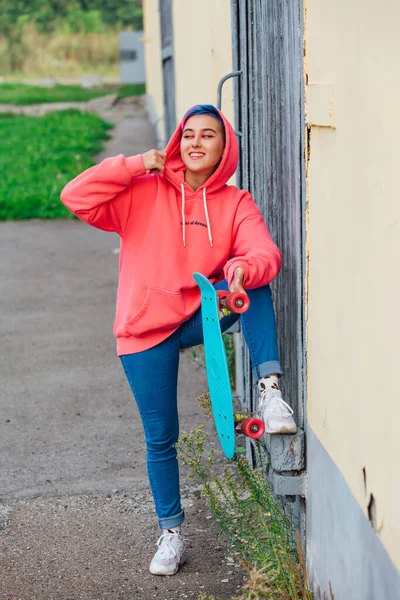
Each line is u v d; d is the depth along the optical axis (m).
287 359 4.06
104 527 4.47
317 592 3.48
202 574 3.97
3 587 3.91
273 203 4.28
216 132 3.65
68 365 7.16
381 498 2.56
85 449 5.49
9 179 17.25
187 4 9.13
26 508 4.70
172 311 3.65
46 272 10.48
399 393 2.37
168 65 12.89
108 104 32.50
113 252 11.60
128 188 3.68
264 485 3.79
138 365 3.75
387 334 2.45
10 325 8.33
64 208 14.68
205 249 3.67
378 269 2.52
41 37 56.47
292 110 3.70
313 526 3.54
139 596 3.81
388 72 2.39
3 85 42.97
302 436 3.62
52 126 25.44
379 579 2.61
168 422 3.86
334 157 2.99
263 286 3.56
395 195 2.35
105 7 59.94
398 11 2.30
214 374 3.42
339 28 2.88
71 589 3.89
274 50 4.08
